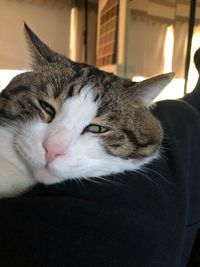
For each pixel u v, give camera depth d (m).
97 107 0.17
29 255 0.11
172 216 0.14
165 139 0.19
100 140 0.17
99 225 0.12
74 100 0.17
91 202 0.13
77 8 0.68
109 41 0.61
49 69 0.18
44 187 0.16
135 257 0.12
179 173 0.16
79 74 0.19
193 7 0.44
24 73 0.19
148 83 0.19
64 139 0.16
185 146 0.18
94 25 0.69
